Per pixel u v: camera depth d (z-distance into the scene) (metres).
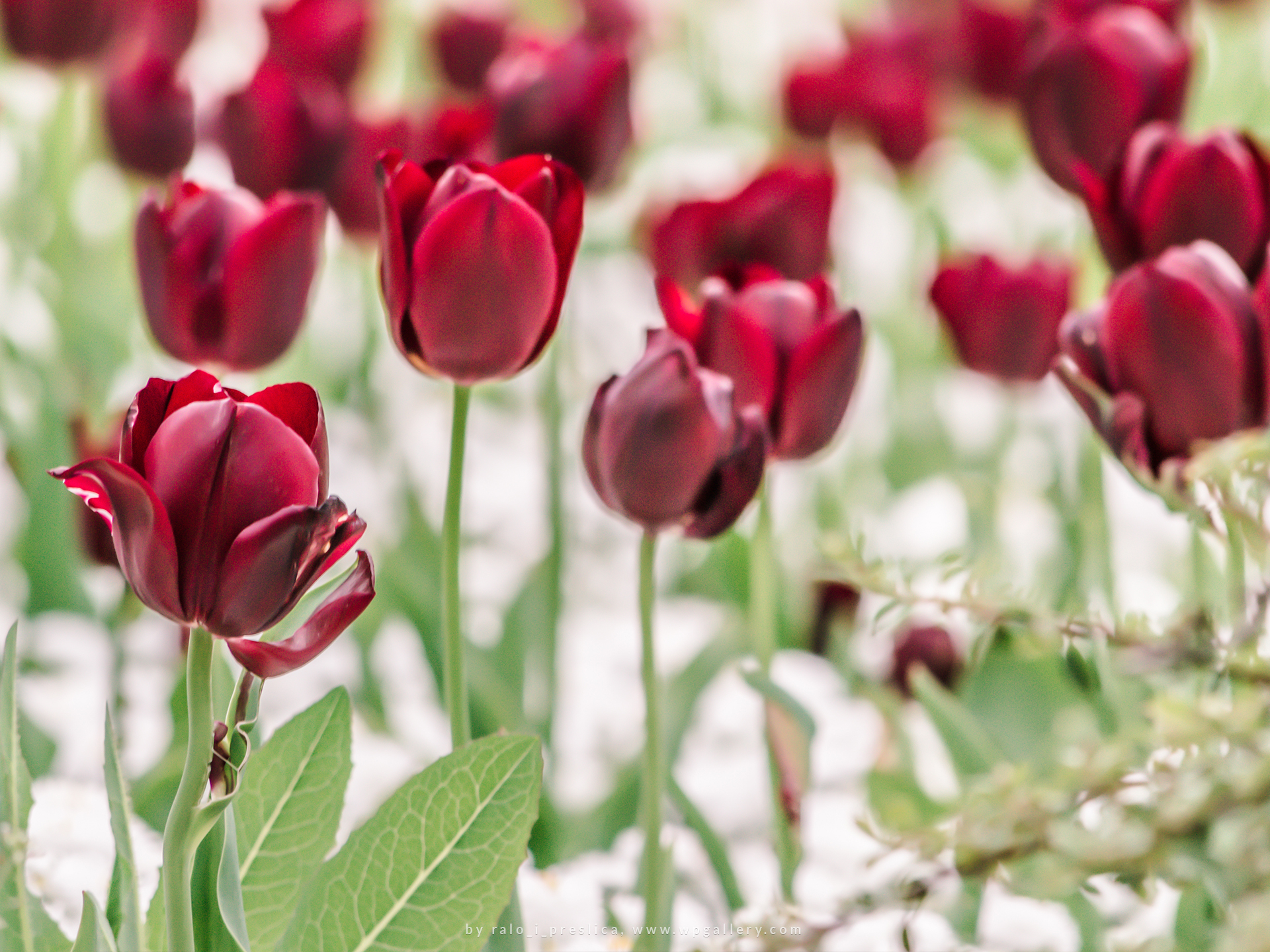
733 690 1.94
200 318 1.58
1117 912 1.56
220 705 1.54
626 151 1.70
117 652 1.76
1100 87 1.70
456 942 1.40
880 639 1.96
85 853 1.54
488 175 1.47
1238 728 1.35
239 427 1.34
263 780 1.43
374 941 1.40
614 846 1.73
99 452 1.78
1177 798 1.34
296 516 1.33
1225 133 1.54
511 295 1.44
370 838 1.39
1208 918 1.48
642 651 1.49
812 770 1.76
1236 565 1.45
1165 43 1.71
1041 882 1.35
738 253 1.70
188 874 1.36
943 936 1.52
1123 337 1.47
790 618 2.05
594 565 2.35
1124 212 1.56
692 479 1.46
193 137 1.92
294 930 1.39
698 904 1.60
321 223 1.59
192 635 1.35
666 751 1.78
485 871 1.39
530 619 1.90
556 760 1.78
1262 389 1.46
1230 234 1.54
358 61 2.17
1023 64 1.76
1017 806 1.36
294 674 1.85
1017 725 1.71
